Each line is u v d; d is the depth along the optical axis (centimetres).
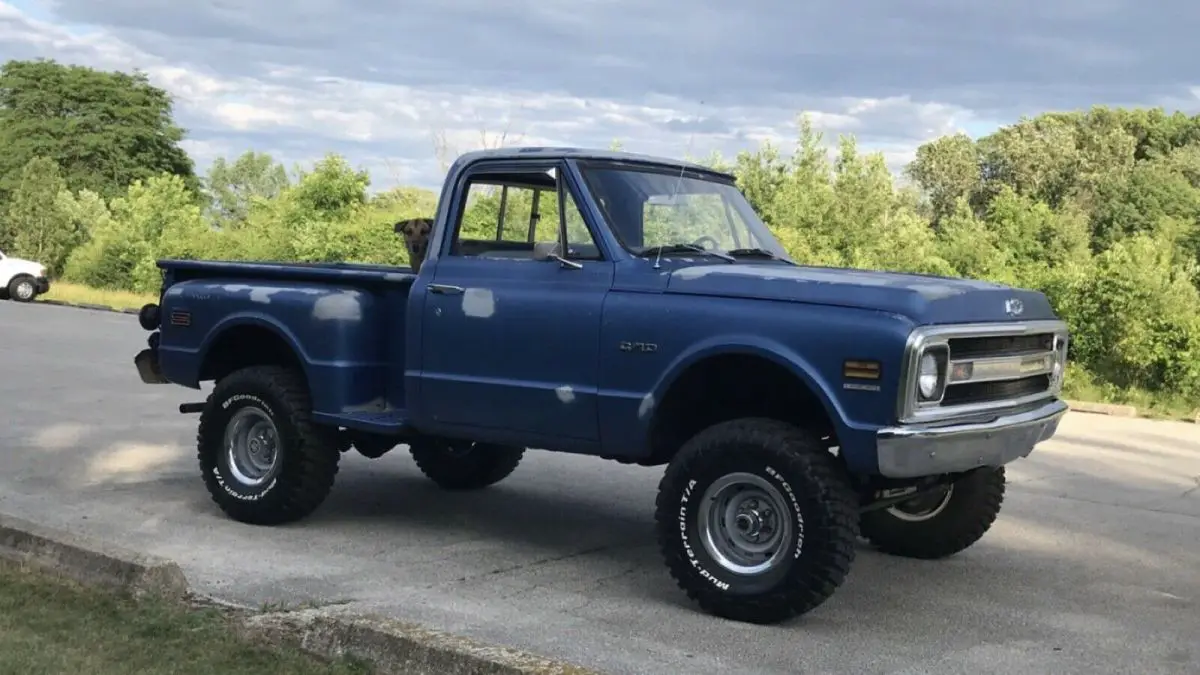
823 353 545
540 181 673
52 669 459
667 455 625
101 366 1588
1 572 583
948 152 5394
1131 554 741
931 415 540
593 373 616
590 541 746
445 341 672
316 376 723
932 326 535
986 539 775
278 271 765
